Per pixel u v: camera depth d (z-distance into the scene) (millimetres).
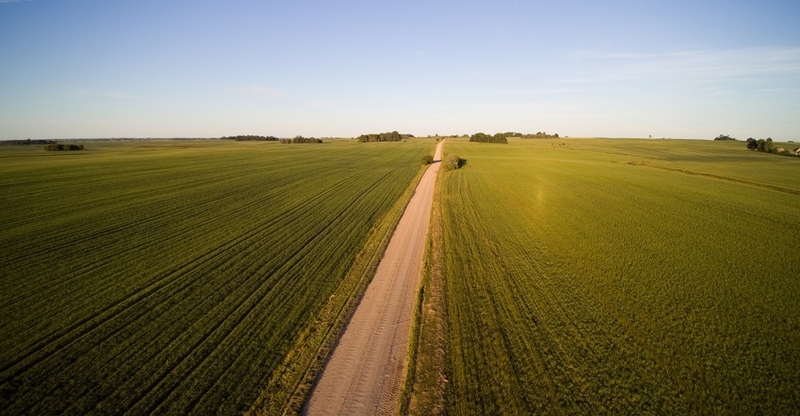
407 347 11172
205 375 9680
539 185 41188
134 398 8820
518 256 18328
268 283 15289
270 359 10406
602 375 9562
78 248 19047
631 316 12461
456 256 18453
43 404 8570
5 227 22531
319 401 8984
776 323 12047
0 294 13875
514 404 8594
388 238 21812
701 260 17562
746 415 8289
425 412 8469
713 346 10812
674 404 8602
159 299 13727
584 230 22781
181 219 25188
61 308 12945
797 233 21953
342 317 12727
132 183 39688
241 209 28609
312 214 27391
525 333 11477
